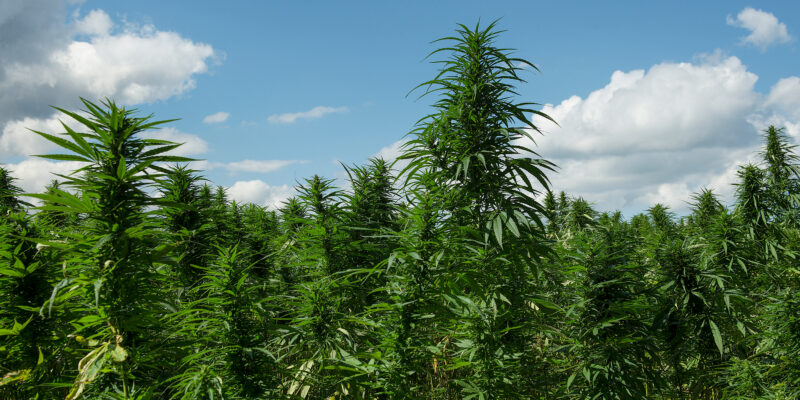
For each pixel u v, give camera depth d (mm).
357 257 5434
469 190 4406
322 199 5570
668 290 5359
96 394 3266
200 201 5773
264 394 3670
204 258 5320
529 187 4574
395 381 4004
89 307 3312
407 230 4273
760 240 7031
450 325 4887
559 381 5098
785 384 4836
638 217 10883
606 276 4883
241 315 3818
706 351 5285
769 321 5316
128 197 3096
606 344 4707
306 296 4516
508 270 4508
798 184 7883
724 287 5305
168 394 4020
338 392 4680
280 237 6184
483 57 4613
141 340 3500
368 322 4293
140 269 3166
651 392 5273
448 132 4484
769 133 8305
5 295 3871
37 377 3775
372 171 6184
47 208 2967
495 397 4293
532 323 4879
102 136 3076
